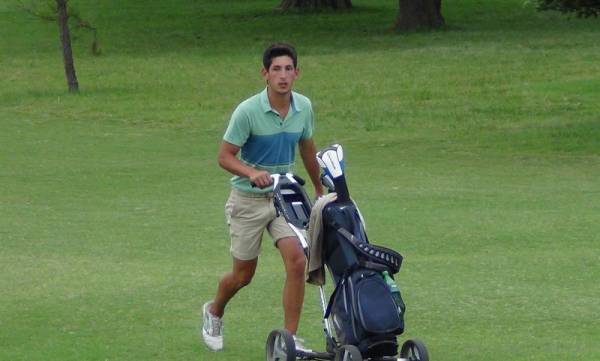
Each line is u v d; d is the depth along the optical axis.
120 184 47.88
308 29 128.25
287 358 20.70
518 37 115.12
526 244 34.56
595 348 23.34
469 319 25.88
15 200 44.00
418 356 19.88
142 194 45.31
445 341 24.02
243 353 23.30
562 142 60.16
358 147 59.94
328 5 145.00
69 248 34.78
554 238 35.41
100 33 127.06
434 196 44.16
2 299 28.23
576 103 74.31
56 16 93.25
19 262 32.75
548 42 109.94
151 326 25.59
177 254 33.84
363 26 129.62
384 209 41.06
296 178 21.45
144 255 33.72
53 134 65.00
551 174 50.62
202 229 37.78
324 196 20.83
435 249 33.97
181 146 60.19
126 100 79.62
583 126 65.25
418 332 24.81
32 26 129.62
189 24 134.50
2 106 78.31
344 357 19.73
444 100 77.12
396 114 71.50
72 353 23.31
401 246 34.44
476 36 117.12
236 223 22.06
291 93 21.86
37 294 28.75
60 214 40.88
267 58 21.41
